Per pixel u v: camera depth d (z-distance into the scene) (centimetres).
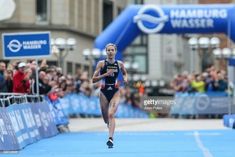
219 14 6144
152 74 12712
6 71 3672
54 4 8319
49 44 3812
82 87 6594
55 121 4081
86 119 6150
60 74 4647
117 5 11206
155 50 12744
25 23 8175
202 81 6506
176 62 13738
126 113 6881
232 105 6338
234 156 2598
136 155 2653
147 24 6244
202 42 7175
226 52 7419
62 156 2620
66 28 8356
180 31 6244
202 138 3694
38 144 3222
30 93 3859
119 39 6306
